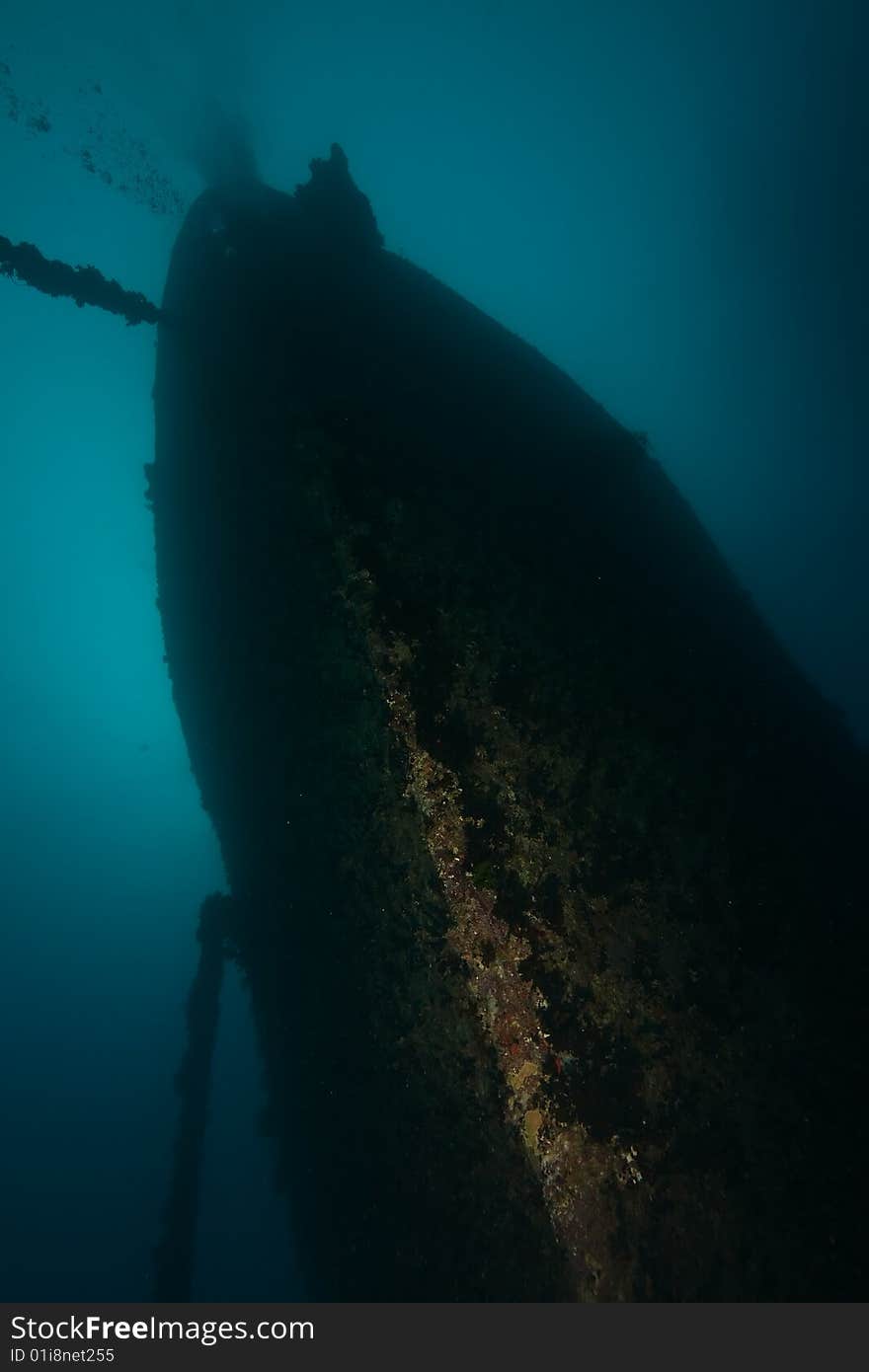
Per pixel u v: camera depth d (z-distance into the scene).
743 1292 2.22
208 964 5.33
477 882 2.65
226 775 5.00
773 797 3.20
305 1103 4.33
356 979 3.30
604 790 2.85
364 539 3.14
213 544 4.36
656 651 3.46
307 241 4.66
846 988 2.68
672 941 2.64
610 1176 2.36
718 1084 2.46
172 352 4.58
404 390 4.03
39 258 3.87
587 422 5.21
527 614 3.15
